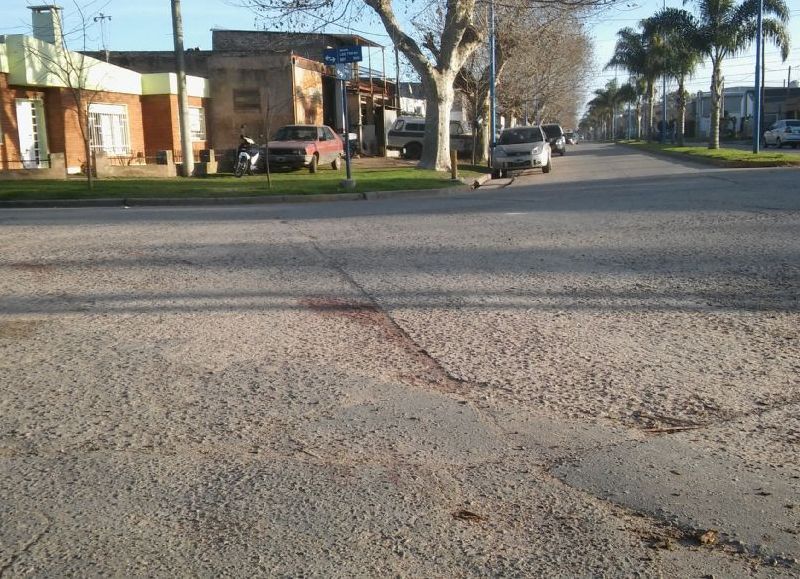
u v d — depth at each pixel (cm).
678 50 4319
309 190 2105
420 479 388
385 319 684
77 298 775
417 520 349
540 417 464
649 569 310
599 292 768
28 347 614
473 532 339
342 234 1205
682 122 5056
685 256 930
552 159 4644
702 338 614
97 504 368
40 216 1566
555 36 4250
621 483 381
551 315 689
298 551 325
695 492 371
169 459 414
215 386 522
